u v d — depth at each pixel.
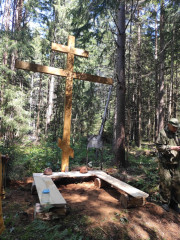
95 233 2.59
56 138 10.13
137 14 12.41
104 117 6.25
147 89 17.67
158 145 3.64
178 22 10.69
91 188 4.47
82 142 11.45
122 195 3.52
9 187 4.19
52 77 15.19
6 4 11.55
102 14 7.89
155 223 3.07
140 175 5.52
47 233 2.44
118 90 7.30
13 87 9.31
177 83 17.97
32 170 5.54
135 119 16.53
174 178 3.55
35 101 25.36
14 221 2.71
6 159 2.28
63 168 4.98
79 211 3.12
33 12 12.47
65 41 14.70
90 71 11.33
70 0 15.27
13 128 8.79
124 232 2.69
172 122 3.61
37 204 2.84
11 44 9.55
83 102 12.61
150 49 14.76
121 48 7.39
